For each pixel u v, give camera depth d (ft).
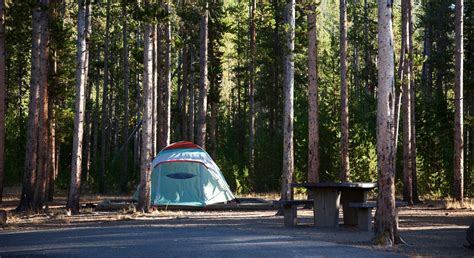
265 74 166.20
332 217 53.01
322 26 239.71
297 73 166.91
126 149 137.59
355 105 132.05
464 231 48.91
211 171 84.17
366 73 170.09
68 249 33.45
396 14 182.39
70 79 102.68
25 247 35.04
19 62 153.28
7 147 168.96
